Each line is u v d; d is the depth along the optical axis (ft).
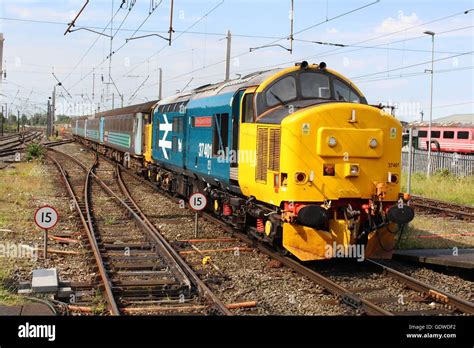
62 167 99.96
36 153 112.47
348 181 31.37
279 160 31.37
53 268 29.12
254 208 35.96
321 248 31.32
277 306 25.80
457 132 145.69
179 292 27.55
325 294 27.76
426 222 50.39
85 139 176.76
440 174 93.15
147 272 31.04
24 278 29.14
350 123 31.45
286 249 32.99
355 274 31.58
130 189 70.85
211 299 25.82
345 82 36.22
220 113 40.96
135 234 42.04
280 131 31.32
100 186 73.46
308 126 30.58
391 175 32.40
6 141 180.14
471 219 52.75
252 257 35.06
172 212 52.54
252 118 35.29
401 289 28.76
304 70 35.50
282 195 31.04
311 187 30.73
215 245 38.24
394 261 35.06
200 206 41.19
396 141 32.60
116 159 113.50
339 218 32.14
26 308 23.99
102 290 27.76
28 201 56.85
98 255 33.09
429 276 31.86
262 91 34.76
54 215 33.47
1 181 69.77
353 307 25.54
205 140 44.88
